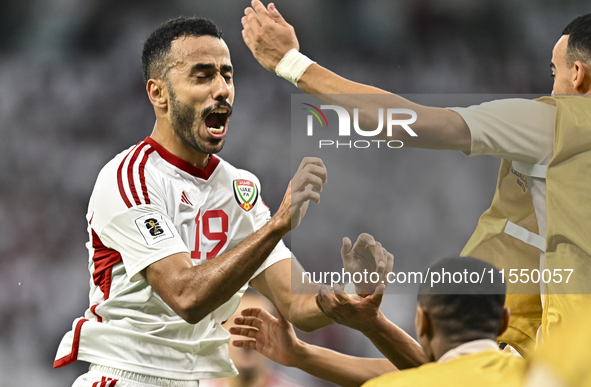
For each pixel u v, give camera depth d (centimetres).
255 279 955
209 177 870
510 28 4106
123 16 3888
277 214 749
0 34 3834
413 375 559
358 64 3997
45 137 3638
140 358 812
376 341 805
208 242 855
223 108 816
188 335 838
